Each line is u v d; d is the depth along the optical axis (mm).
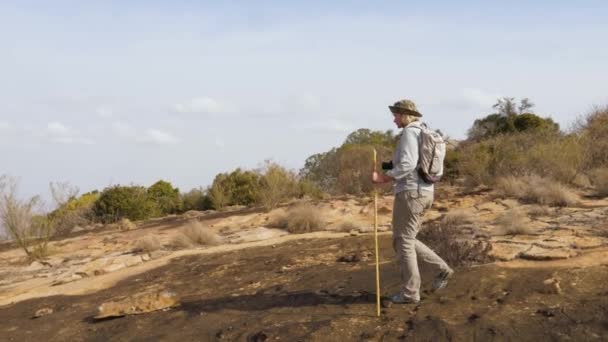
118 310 7586
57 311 8750
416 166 5785
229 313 6840
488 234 9156
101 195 22500
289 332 5691
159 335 6469
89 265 11945
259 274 8906
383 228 12047
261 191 17875
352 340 5344
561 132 19594
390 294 6484
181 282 9328
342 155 21062
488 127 29031
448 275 6199
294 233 13156
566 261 7020
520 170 15188
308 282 7684
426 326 5352
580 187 14008
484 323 5250
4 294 10594
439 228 8492
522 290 6023
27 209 14945
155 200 24281
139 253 12875
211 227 15328
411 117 5934
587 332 4836
